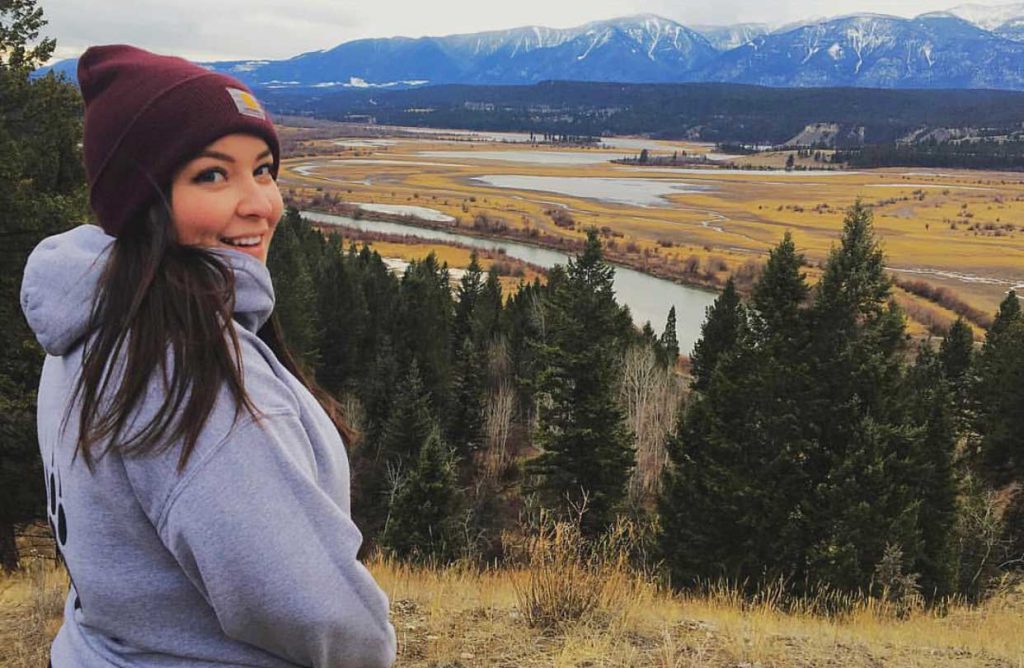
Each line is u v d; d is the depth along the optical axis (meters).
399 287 52.28
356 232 119.44
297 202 156.00
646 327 52.75
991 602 11.48
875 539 13.04
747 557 14.54
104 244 1.30
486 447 34.72
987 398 27.91
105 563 1.15
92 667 1.21
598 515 18.88
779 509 14.43
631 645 4.96
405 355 38.50
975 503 17.78
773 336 15.73
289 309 33.66
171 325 1.15
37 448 11.62
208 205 1.26
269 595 1.11
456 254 103.00
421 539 16.56
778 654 5.10
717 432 15.66
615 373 21.28
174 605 1.17
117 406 1.10
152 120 1.22
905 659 5.50
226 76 1.34
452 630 5.11
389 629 1.31
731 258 110.62
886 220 174.88
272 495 1.13
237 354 1.18
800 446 14.60
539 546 5.74
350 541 1.21
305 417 1.29
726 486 14.88
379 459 29.80
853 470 13.71
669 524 15.81
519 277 90.19
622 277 94.19
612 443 19.66
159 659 1.19
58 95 12.74
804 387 14.88
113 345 1.17
